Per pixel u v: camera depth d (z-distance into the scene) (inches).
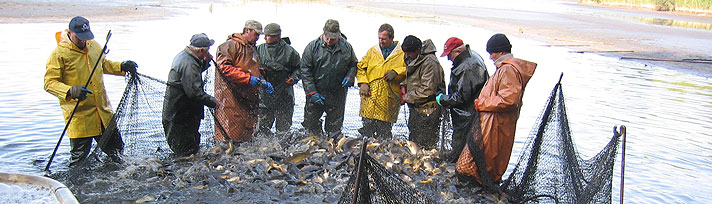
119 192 218.7
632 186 255.8
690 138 347.6
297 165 243.1
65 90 231.3
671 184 260.8
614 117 398.6
